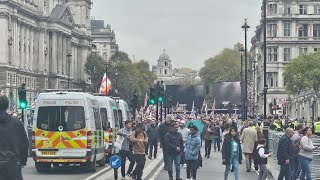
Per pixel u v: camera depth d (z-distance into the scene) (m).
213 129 60.94
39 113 37.62
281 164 27.77
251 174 38.28
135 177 32.94
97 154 40.03
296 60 129.75
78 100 37.59
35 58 193.00
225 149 30.17
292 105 135.25
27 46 183.25
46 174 36.97
